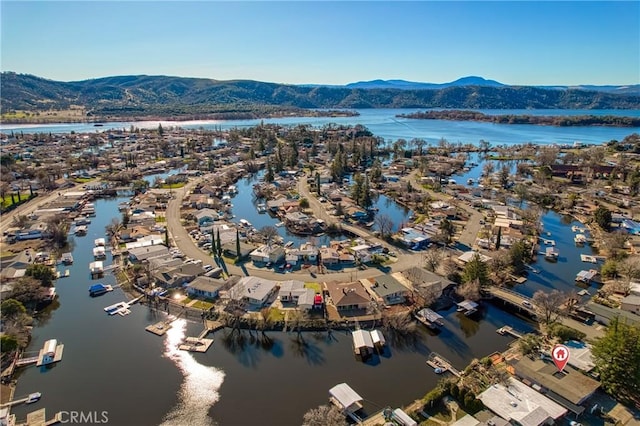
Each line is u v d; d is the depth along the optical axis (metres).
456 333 73.75
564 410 52.62
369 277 93.25
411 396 57.97
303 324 74.25
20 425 52.72
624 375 54.62
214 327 74.50
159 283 89.69
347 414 54.06
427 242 114.81
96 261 102.94
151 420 54.28
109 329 74.69
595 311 74.94
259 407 56.47
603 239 115.81
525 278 94.69
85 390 59.50
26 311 76.00
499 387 57.03
